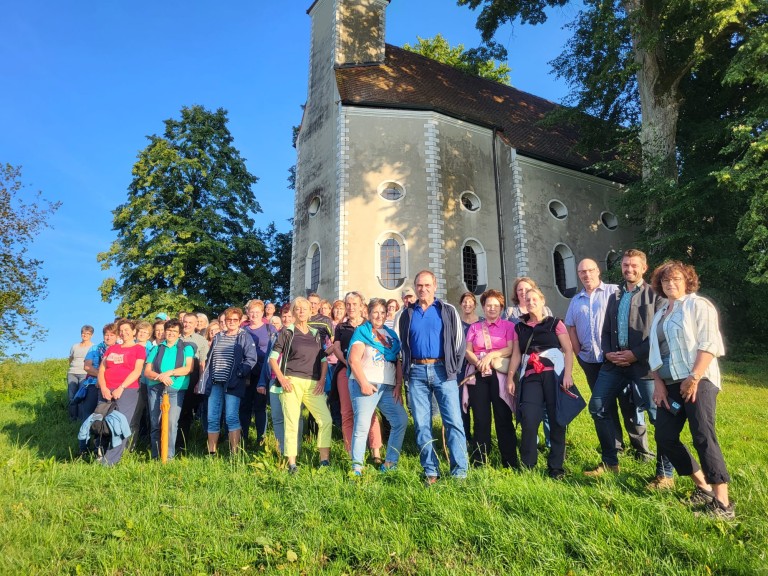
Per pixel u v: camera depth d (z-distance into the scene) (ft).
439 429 23.66
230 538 12.10
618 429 19.52
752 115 46.85
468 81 86.53
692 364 12.94
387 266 61.62
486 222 68.03
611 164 62.54
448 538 11.56
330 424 19.21
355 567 11.02
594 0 55.31
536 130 81.66
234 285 83.76
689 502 13.00
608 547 10.73
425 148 65.05
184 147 89.71
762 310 53.31
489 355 18.34
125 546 11.77
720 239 52.34
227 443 24.35
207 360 23.11
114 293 82.84
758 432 22.93
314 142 72.13
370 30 76.28
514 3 66.18
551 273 68.74
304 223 71.15
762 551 10.37
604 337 17.37
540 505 12.76
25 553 11.37
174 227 82.12
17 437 27.68
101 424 20.72
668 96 58.23
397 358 18.29
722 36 54.65
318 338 19.86
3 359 56.85
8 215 64.49
